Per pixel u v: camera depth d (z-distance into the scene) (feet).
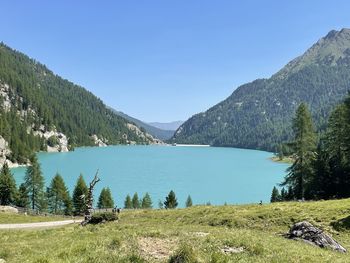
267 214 121.70
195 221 127.54
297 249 60.75
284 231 106.42
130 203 351.25
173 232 68.03
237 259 49.42
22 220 196.95
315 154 234.79
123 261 47.37
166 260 48.42
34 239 78.89
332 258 57.82
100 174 626.64
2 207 255.91
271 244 61.62
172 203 339.57
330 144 246.27
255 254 54.39
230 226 116.98
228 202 420.36
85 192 325.62
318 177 228.22
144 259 48.93
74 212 329.93
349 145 225.35
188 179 591.37
